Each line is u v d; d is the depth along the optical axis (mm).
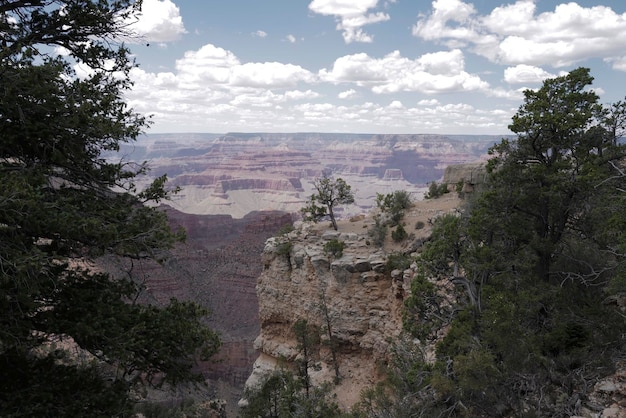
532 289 19094
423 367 19531
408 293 40438
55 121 11367
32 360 12484
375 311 46188
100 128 11500
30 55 10789
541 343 16797
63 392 11602
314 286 52062
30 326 10617
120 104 13148
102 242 11266
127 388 12430
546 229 21797
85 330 10844
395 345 26750
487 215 22062
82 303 11789
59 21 12812
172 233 13047
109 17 13062
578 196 20422
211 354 13812
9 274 10023
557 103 20766
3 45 12312
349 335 47625
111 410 11547
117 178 13445
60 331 11164
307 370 49438
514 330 15781
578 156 20750
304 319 49406
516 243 22000
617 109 20234
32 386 11086
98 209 12680
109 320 11398
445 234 23656
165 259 13328
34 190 10344
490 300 17750
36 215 10438
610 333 16656
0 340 10062
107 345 11602
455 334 19062
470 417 14969
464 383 14539
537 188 21391
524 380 15156
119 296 13203
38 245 11445
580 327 17750
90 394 11602
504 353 15312
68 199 11453
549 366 15555
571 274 20656
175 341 13273
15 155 11703
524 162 22156
